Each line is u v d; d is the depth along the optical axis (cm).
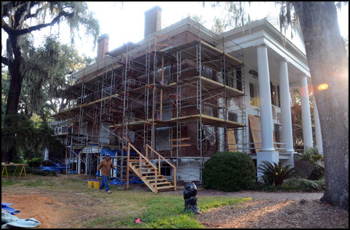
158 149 1684
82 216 692
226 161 1261
